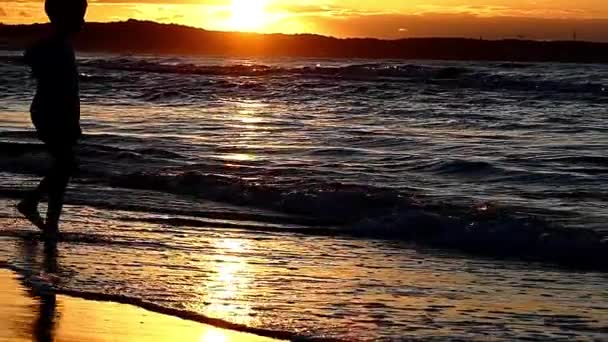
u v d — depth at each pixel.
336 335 5.12
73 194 11.11
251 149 16.06
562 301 6.16
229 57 117.19
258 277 6.68
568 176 12.50
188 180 11.88
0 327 5.21
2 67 53.41
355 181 12.05
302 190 10.77
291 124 21.66
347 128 20.56
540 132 19.64
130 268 6.89
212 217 9.73
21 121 22.02
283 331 5.18
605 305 6.05
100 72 47.41
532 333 5.29
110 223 9.10
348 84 35.34
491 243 8.32
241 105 28.25
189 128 20.47
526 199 10.59
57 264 6.98
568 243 8.07
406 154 15.27
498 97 29.52
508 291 6.48
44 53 7.68
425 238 8.69
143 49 131.12
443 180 12.26
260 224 9.38
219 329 5.22
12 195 10.71
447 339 5.10
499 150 16.00
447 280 6.83
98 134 18.52
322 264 7.33
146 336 5.06
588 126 20.80
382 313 5.67
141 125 21.25
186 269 6.90
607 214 9.51
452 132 19.70
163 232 8.68
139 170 13.05
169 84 36.97
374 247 8.23
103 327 5.23
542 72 41.06
